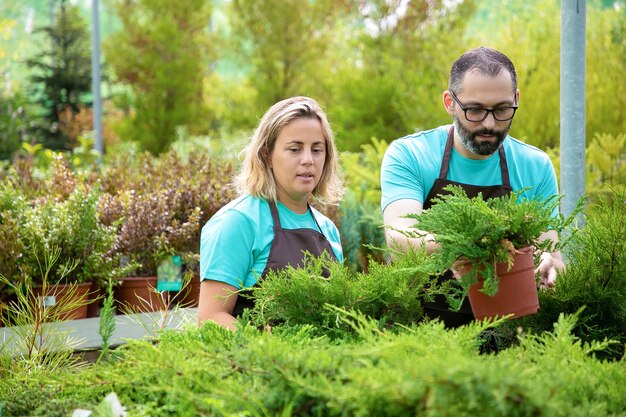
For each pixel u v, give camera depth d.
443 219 2.09
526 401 1.39
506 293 2.13
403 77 13.20
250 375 1.78
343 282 2.31
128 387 2.01
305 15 16.47
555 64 9.95
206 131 18.77
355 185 8.06
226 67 31.14
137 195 6.07
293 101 2.86
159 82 17.98
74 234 5.06
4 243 4.63
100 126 13.88
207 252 2.73
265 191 2.87
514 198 2.09
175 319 4.05
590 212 2.67
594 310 2.50
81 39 23.44
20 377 2.31
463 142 2.83
